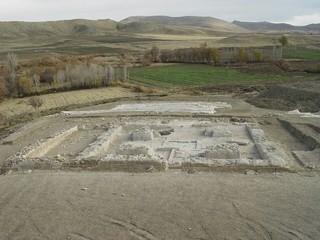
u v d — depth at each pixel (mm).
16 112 43281
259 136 22641
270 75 62406
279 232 10898
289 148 21328
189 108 37094
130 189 14344
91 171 17188
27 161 18328
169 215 12055
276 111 34469
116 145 23188
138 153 19328
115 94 51688
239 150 19750
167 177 15688
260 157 19359
